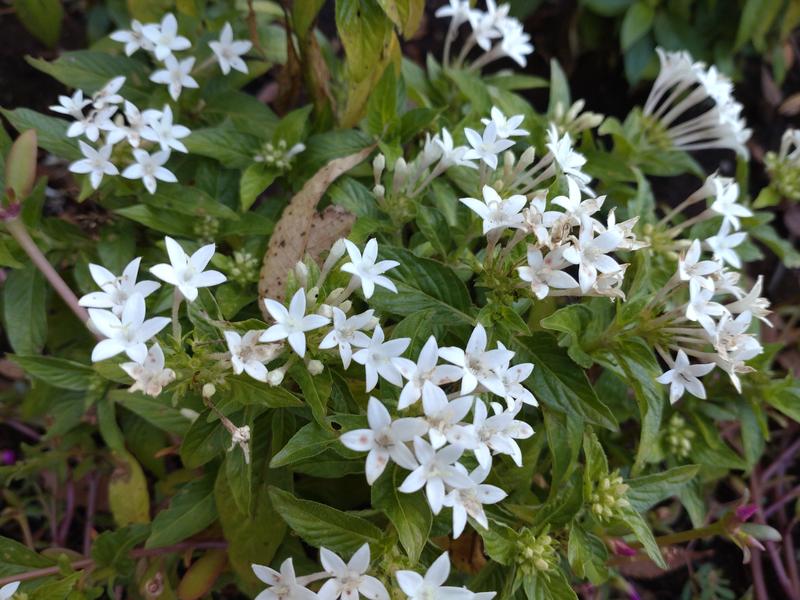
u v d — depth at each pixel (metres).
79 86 0.22
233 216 0.20
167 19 0.21
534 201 0.15
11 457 0.25
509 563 0.16
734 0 0.33
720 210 0.20
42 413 0.23
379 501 0.14
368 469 0.13
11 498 0.24
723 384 0.23
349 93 0.23
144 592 0.19
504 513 0.17
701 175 0.26
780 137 0.36
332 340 0.14
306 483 0.20
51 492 0.24
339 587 0.13
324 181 0.19
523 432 0.14
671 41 0.33
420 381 0.13
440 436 0.13
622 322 0.17
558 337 0.17
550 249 0.15
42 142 0.20
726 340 0.16
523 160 0.17
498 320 0.16
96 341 0.23
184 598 0.19
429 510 0.14
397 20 0.19
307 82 0.23
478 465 0.15
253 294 0.20
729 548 0.28
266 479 0.18
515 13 0.35
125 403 0.19
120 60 0.23
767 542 0.26
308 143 0.22
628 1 0.32
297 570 0.19
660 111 0.26
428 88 0.26
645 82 0.35
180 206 0.20
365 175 0.22
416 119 0.21
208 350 0.15
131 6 0.24
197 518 0.18
